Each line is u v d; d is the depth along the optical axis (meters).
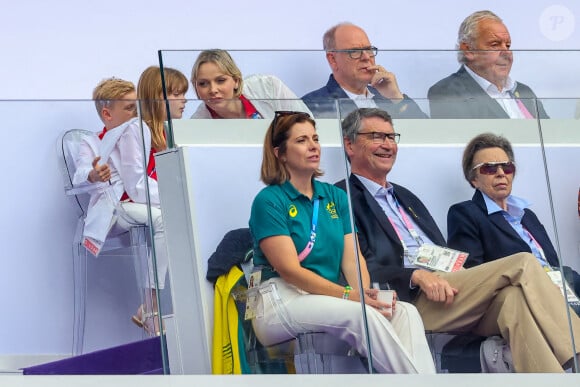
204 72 12.71
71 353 10.67
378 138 11.14
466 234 11.16
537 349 11.04
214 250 10.71
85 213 10.81
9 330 10.51
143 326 10.88
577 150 11.83
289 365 10.57
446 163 11.35
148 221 10.84
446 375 7.52
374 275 10.80
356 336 10.65
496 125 11.59
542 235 11.48
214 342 10.65
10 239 10.59
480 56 13.55
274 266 10.71
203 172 10.80
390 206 11.05
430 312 10.84
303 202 10.87
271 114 11.02
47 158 10.76
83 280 10.74
